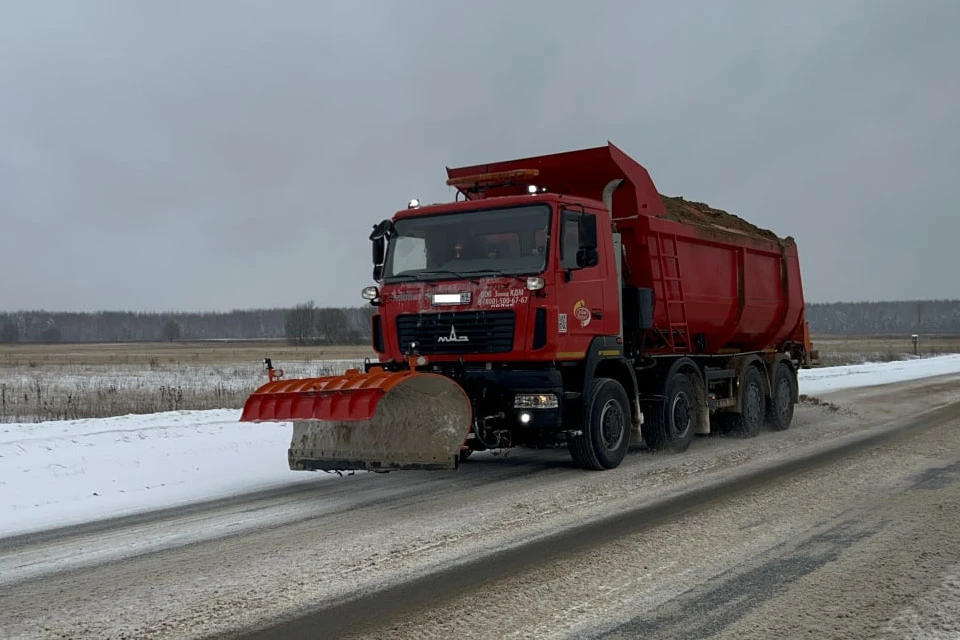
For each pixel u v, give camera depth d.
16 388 27.36
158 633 4.55
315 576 5.56
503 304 9.08
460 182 11.23
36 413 18.58
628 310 10.95
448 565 5.77
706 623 4.51
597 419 9.73
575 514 7.36
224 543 6.59
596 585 5.23
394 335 9.73
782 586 5.14
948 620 4.50
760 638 4.29
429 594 5.12
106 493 9.11
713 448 11.93
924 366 35.69
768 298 14.70
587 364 9.70
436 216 9.83
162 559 6.14
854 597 4.91
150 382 30.28
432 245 9.77
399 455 8.15
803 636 4.31
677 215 12.45
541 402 8.91
